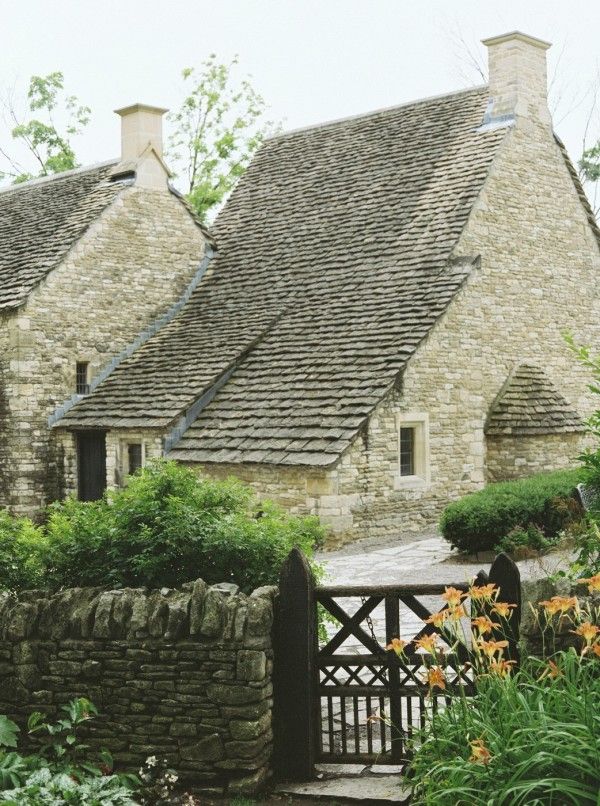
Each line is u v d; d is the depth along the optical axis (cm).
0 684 619
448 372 1795
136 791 544
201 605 585
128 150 2283
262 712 573
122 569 633
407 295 1839
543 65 2114
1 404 2044
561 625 566
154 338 2209
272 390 1811
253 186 2538
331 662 594
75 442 2044
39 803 505
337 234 2142
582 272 2184
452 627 561
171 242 2294
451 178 2019
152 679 588
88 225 2131
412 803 464
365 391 1667
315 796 560
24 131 3466
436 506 1766
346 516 1593
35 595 626
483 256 1931
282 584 591
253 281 2202
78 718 578
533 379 1984
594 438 2039
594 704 448
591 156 3338
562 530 1361
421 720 560
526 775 422
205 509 666
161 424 1841
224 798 569
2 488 2048
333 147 2447
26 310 2023
